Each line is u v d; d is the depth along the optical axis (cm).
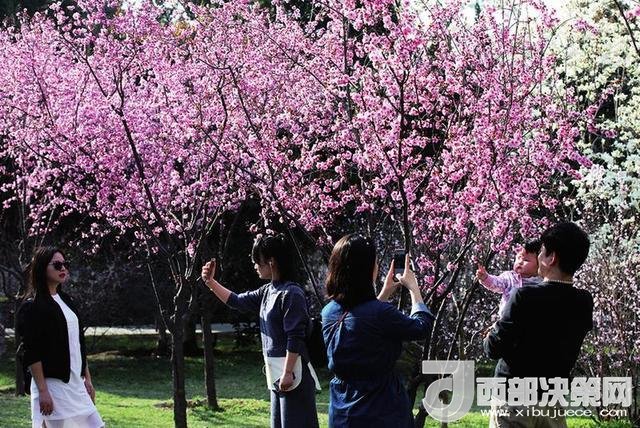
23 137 998
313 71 750
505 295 555
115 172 876
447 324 1061
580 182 1004
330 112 805
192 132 789
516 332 399
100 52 909
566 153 643
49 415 537
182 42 931
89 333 2072
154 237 875
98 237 1452
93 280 1569
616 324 970
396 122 630
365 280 404
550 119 668
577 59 1097
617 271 971
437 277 643
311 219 711
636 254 984
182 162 934
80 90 970
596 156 1051
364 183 712
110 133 871
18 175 1261
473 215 611
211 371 1174
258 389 1436
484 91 666
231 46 827
